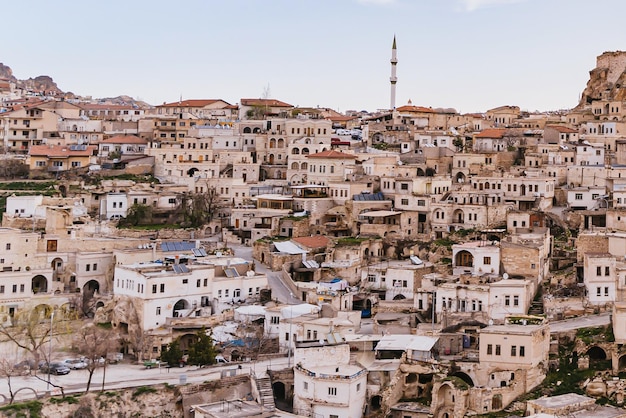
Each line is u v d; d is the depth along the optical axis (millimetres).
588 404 143875
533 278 189875
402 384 159500
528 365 155750
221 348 178500
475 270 194625
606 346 161250
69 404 156000
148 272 189500
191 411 159000
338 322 173500
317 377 155125
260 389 160375
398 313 188500
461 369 159375
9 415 151250
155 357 181375
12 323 191625
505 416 148625
